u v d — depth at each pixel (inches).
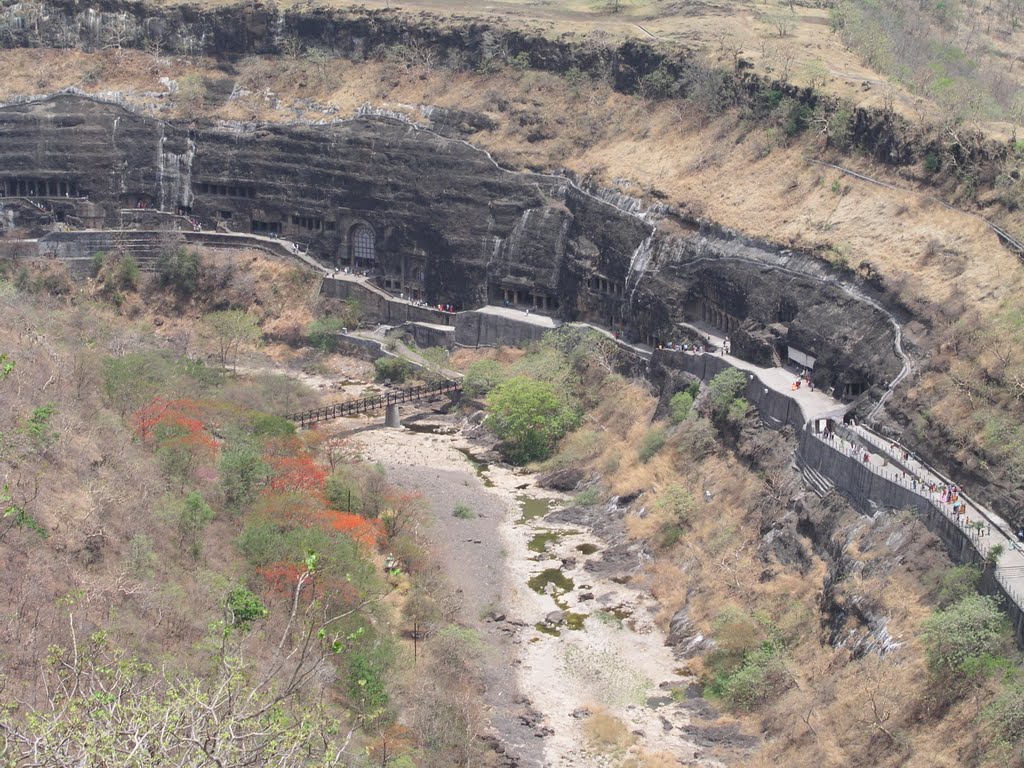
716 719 3048.7
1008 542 2970.0
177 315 6176.2
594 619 3545.8
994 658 2696.9
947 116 4392.2
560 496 4416.8
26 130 6697.8
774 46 5689.0
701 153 5275.6
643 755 2878.9
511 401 4763.8
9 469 2837.1
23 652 2244.1
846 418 3811.5
